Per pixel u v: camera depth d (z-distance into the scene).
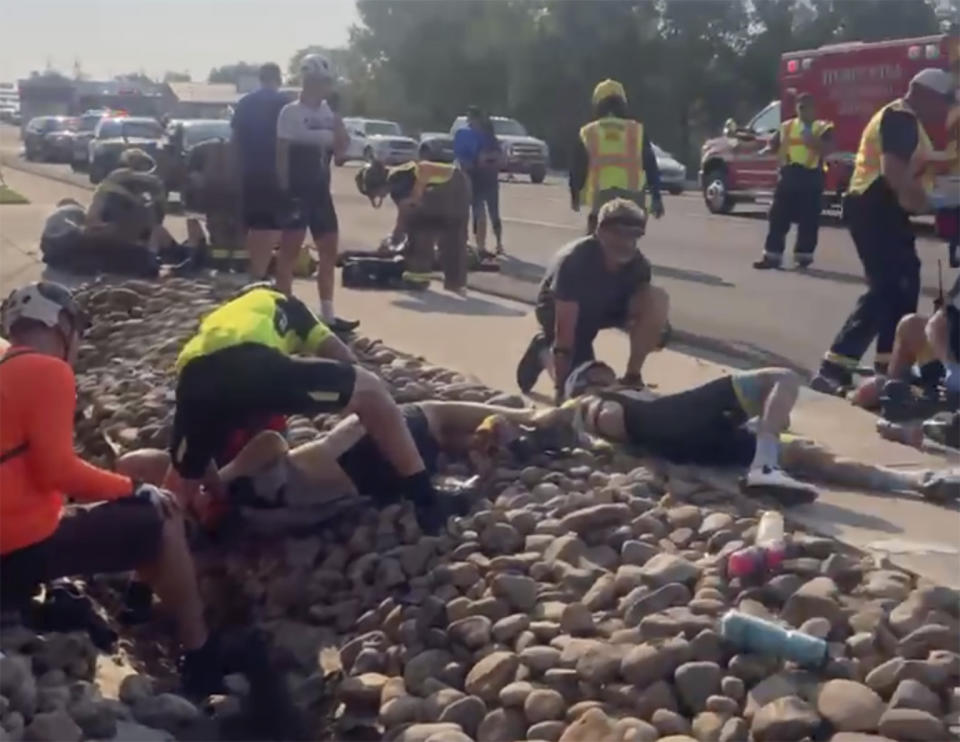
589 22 49.22
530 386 8.61
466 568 5.68
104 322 11.27
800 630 4.86
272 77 11.12
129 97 51.97
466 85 53.12
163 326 10.73
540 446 6.94
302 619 5.97
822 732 4.36
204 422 5.82
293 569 6.20
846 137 22.64
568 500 6.20
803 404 8.80
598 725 4.47
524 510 6.13
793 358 10.89
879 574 5.41
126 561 5.23
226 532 6.43
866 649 4.76
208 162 13.85
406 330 11.23
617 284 7.99
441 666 5.16
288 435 7.25
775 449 6.64
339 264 14.12
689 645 4.75
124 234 14.09
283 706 5.23
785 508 6.50
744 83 48.50
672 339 11.66
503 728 4.69
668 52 48.75
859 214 9.10
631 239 7.79
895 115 8.92
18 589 5.05
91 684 4.99
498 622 5.26
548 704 4.67
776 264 16.88
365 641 5.48
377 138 38.25
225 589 6.27
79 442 8.55
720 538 5.75
